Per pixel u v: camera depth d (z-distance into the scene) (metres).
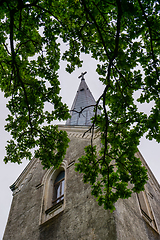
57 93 7.49
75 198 10.18
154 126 6.70
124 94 6.98
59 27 7.23
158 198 13.59
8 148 8.04
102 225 8.25
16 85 7.27
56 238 9.12
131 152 6.91
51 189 12.20
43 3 7.13
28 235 10.28
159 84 6.47
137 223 9.09
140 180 6.87
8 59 7.95
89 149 7.41
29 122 7.03
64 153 7.93
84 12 6.53
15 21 7.35
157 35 6.31
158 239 9.62
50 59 7.54
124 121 7.08
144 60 6.55
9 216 12.28
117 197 6.74
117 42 5.23
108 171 6.77
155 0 5.92
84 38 7.24
